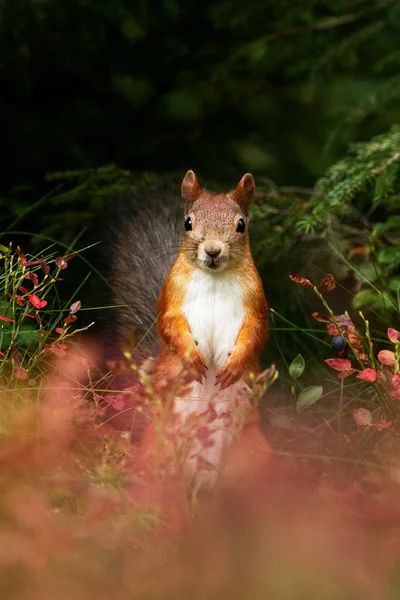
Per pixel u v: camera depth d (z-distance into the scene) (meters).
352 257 11.44
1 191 12.51
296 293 10.77
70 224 11.40
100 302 10.03
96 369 8.84
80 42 12.13
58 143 12.73
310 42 12.70
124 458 6.98
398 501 6.11
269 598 5.11
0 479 6.07
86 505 6.03
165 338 7.78
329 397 9.20
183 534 5.64
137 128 13.45
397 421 7.42
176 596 5.17
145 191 11.12
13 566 5.34
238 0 12.51
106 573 5.34
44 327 9.02
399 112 12.32
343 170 10.65
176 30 12.88
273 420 8.32
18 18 11.55
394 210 11.94
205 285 7.69
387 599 5.15
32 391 7.49
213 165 13.95
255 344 7.71
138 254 10.17
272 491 6.24
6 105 12.51
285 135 14.78
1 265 9.44
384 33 12.61
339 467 7.28
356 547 5.53
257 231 11.14
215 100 13.73
